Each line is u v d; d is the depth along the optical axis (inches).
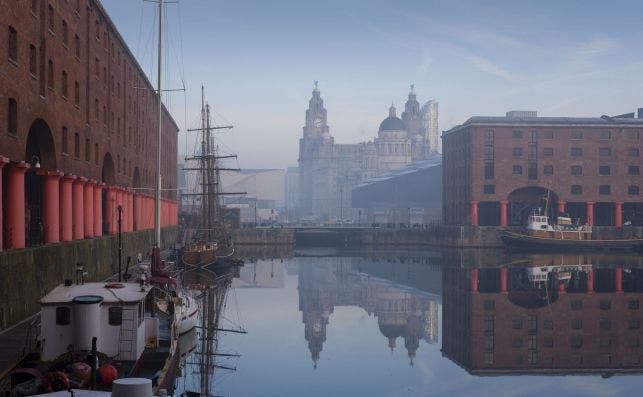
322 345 1636.3
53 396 654.5
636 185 5083.7
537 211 5310.0
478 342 1688.0
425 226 6348.4
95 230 2240.4
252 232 6058.1
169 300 1421.0
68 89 1850.4
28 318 1350.9
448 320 2028.8
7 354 994.1
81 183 1957.4
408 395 1190.3
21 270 1330.0
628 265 3757.4
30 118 1496.1
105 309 948.6
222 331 1788.9
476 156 5078.7
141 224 3262.8
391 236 6205.7
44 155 1700.3
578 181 5073.8
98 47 2277.3
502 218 5108.3
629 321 1955.0
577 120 5128.0
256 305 2326.5
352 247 6023.6
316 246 6279.5
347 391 1208.8
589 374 1368.1
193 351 1525.6
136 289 1019.3
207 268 3516.2
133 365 949.2
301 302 2425.0
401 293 2684.5
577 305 2261.3
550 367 1425.9
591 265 3764.8
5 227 1435.8
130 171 2989.7
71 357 867.4
